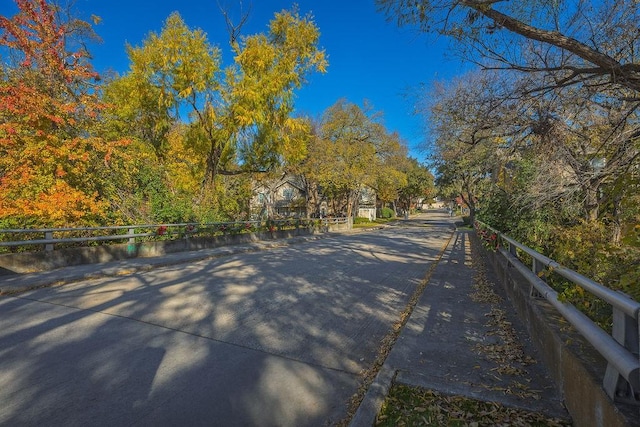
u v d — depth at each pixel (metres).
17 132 11.97
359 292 7.88
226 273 9.91
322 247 17.75
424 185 62.03
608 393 2.23
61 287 8.00
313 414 3.21
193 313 6.01
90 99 14.88
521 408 3.09
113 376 3.78
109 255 11.54
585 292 3.41
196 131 18.97
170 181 17.14
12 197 11.23
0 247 10.20
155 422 3.00
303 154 23.06
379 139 38.59
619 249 3.55
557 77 5.38
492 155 8.52
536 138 6.26
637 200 3.63
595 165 5.98
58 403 3.25
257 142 20.84
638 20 4.77
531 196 6.41
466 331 5.07
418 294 7.82
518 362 4.00
